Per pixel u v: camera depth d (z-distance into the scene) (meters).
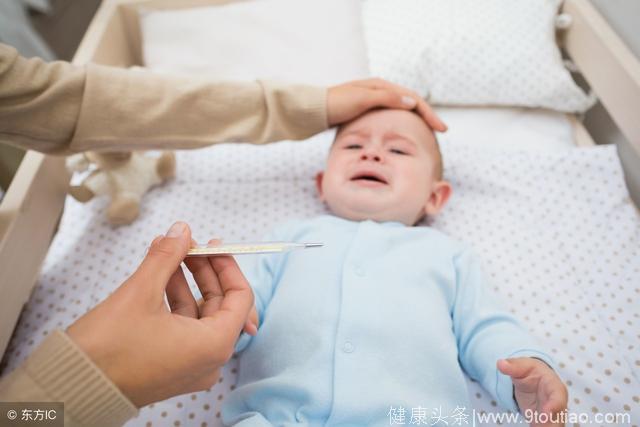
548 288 0.93
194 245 0.55
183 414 0.77
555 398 0.60
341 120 0.99
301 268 0.84
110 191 1.01
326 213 1.07
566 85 1.22
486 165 1.15
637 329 0.86
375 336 0.74
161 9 1.41
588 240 1.01
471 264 0.89
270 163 1.17
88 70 0.78
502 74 1.23
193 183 1.13
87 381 0.39
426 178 0.97
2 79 0.69
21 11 1.58
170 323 0.44
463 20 1.25
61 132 0.76
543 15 1.26
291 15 1.38
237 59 1.37
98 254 1.00
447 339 0.76
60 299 0.94
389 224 0.94
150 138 0.84
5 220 0.81
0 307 0.77
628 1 1.14
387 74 1.27
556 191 1.10
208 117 0.87
